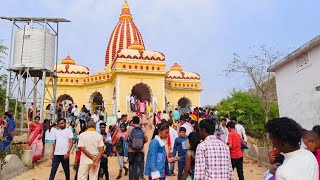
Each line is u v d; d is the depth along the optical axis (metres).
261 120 24.36
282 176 2.73
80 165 7.82
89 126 8.05
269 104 23.50
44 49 18.52
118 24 50.31
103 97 37.03
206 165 4.76
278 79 13.88
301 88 11.82
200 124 5.13
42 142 14.27
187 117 14.66
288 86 12.91
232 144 8.65
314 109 10.92
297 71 12.12
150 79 31.97
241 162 8.71
